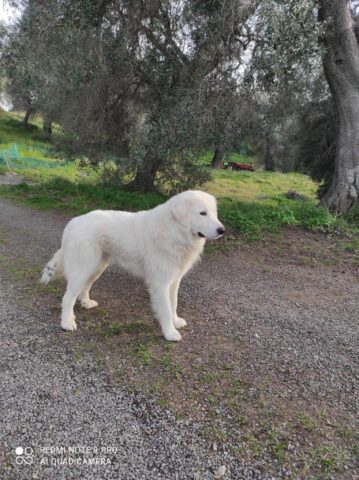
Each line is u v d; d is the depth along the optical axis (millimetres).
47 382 3018
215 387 3043
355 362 3477
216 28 7398
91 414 2693
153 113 9828
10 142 29734
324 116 12141
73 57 8539
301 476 2264
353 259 6391
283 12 6758
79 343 3629
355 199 8578
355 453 2451
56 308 4371
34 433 2504
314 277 5684
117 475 2229
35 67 9297
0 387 2928
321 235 7574
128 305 4570
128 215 3961
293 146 14531
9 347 3504
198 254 3994
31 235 7477
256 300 4852
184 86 8734
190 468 2287
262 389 3041
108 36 8656
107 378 3105
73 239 3748
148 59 9531
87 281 4012
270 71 7484
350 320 4340
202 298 4867
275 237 7484
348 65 8352
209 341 3777
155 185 11234
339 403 2910
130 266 3914
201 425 2631
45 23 8523
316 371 3314
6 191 12109
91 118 10438
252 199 14211
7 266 5703
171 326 3779
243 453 2408
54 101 10406
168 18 8477
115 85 9906
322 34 7414
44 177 16359
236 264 6188
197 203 3598
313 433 2600
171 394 2938
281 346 3727
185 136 8383
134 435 2523
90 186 11883
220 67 8242
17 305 4406
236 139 9336
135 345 3637
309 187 21766
